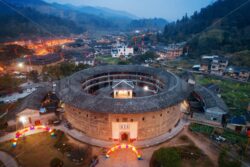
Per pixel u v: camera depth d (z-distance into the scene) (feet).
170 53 608.60
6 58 532.32
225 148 174.60
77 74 260.62
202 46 605.31
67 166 154.30
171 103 183.32
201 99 253.44
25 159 161.58
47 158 162.91
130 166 155.12
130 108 169.68
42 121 215.31
